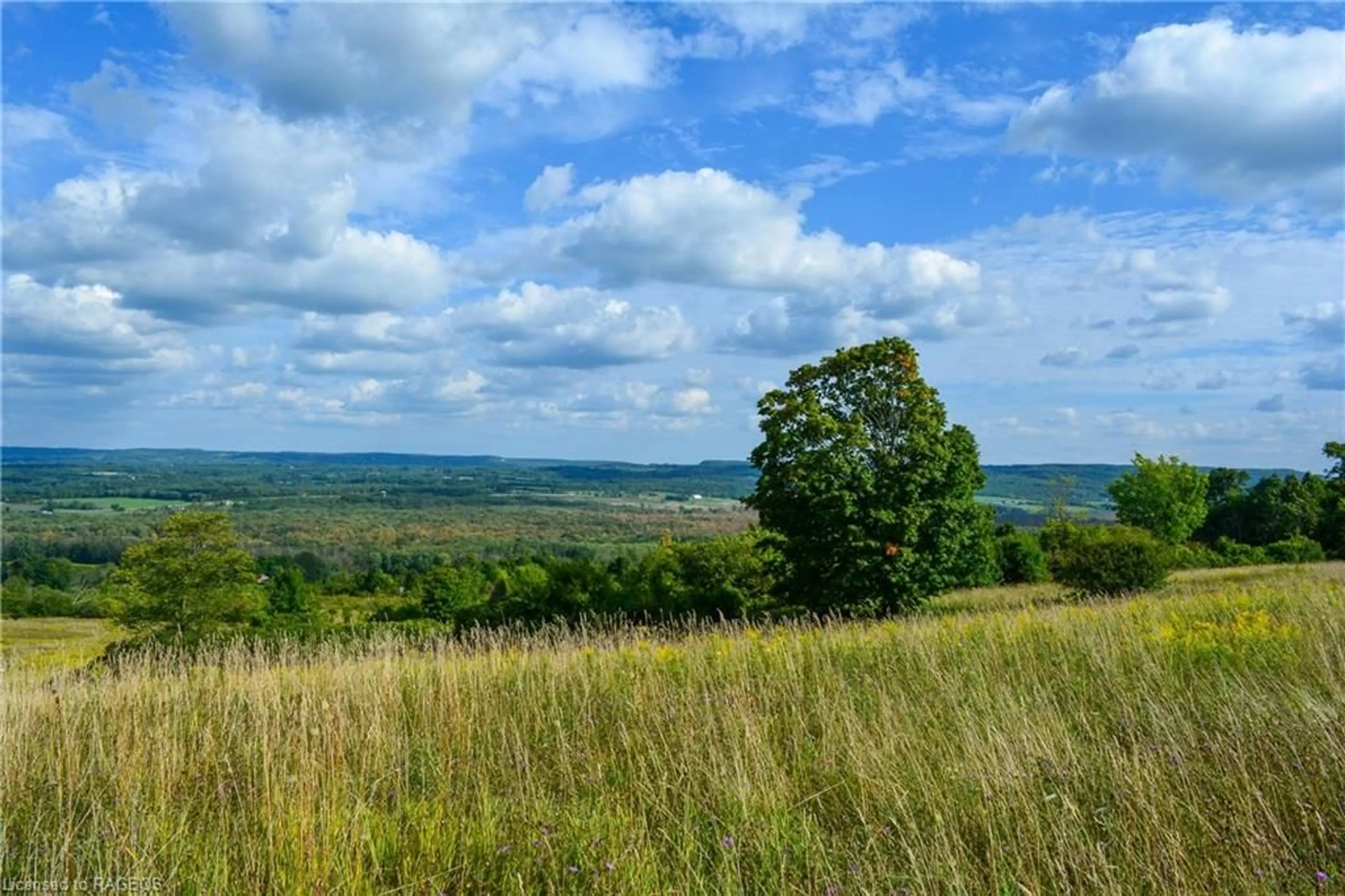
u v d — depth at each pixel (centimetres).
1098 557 2445
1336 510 5428
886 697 684
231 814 509
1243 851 410
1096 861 401
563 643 1089
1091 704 689
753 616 2158
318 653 1058
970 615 1475
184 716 733
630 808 502
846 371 2308
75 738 630
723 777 529
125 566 4100
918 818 473
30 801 527
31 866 439
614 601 2011
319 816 468
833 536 2200
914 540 2214
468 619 1988
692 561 2519
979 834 451
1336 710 556
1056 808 457
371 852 443
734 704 678
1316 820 427
